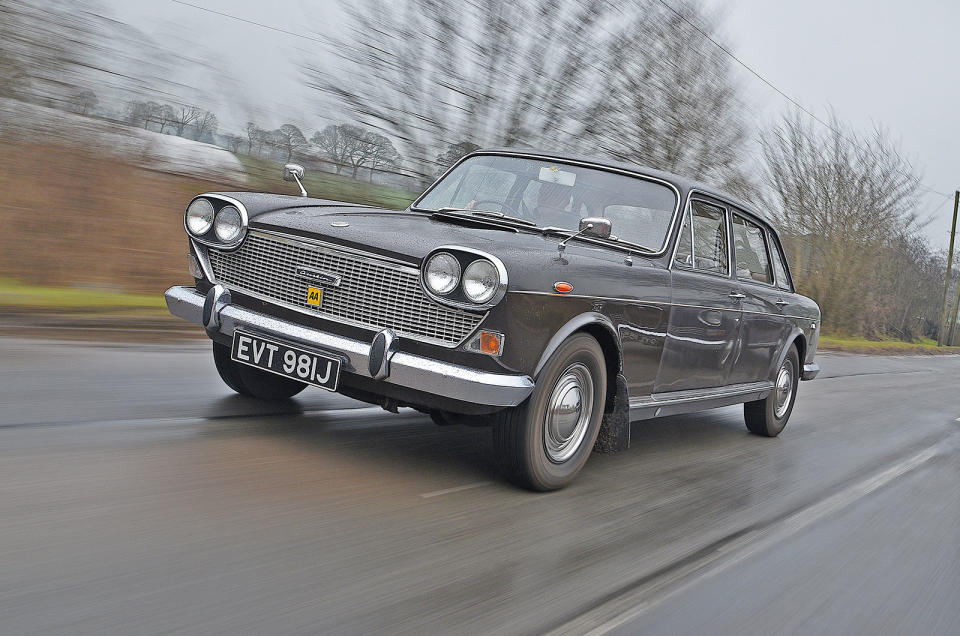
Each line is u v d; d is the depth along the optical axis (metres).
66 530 2.56
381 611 2.33
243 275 3.89
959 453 6.61
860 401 9.76
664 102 16.34
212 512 2.89
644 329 4.09
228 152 10.99
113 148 9.74
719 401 5.27
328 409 4.82
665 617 2.57
